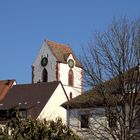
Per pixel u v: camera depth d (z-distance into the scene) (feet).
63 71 331.57
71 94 319.68
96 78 92.22
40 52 341.21
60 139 60.08
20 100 223.10
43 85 230.68
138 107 89.76
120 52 91.09
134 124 90.02
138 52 91.25
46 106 214.48
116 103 89.30
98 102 96.58
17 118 60.29
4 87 251.60
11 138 58.80
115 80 91.04
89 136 99.66
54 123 60.59
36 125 59.72
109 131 88.48
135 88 89.20
